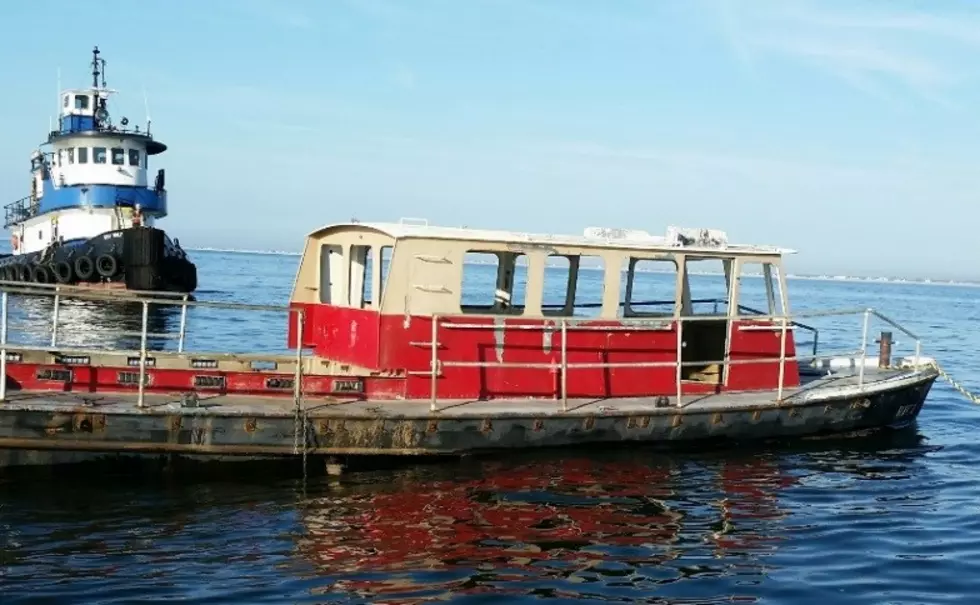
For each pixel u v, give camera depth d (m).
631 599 8.84
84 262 41.19
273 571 9.14
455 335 13.10
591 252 13.75
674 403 13.81
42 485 11.16
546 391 13.65
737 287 14.82
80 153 43.81
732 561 9.97
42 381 11.81
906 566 10.01
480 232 13.57
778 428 14.47
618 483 12.45
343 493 11.54
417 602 8.53
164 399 11.79
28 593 8.38
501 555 9.80
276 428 11.60
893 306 87.56
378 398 12.87
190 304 11.55
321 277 14.62
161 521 10.41
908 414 16.23
